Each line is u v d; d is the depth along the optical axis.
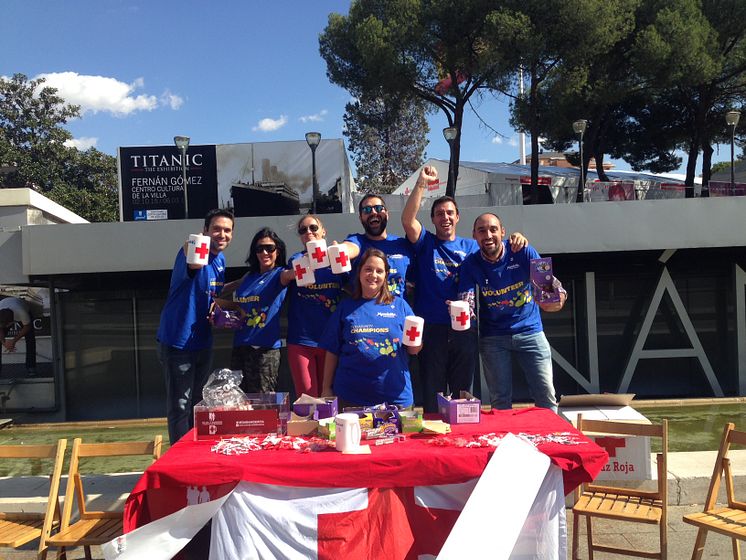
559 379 10.45
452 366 4.70
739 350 10.23
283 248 4.85
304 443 3.15
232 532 2.87
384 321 3.81
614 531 4.11
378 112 36.00
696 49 18.55
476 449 3.00
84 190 33.81
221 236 4.55
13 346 11.52
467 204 18.86
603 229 8.99
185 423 4.48
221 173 14.41
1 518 3.54
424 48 18.42
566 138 23.83
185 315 4.43
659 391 10.43
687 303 10.62
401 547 2.89
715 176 35.78
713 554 3.71
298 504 2.89
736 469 4.66
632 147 25.77
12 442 8.55
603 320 10.60
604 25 17.25
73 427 9.45
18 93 35.72
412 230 4.69
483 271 4.56
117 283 10.54
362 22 18.75
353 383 3.80
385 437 3.24
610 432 3.60
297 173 14.40
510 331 4.59
